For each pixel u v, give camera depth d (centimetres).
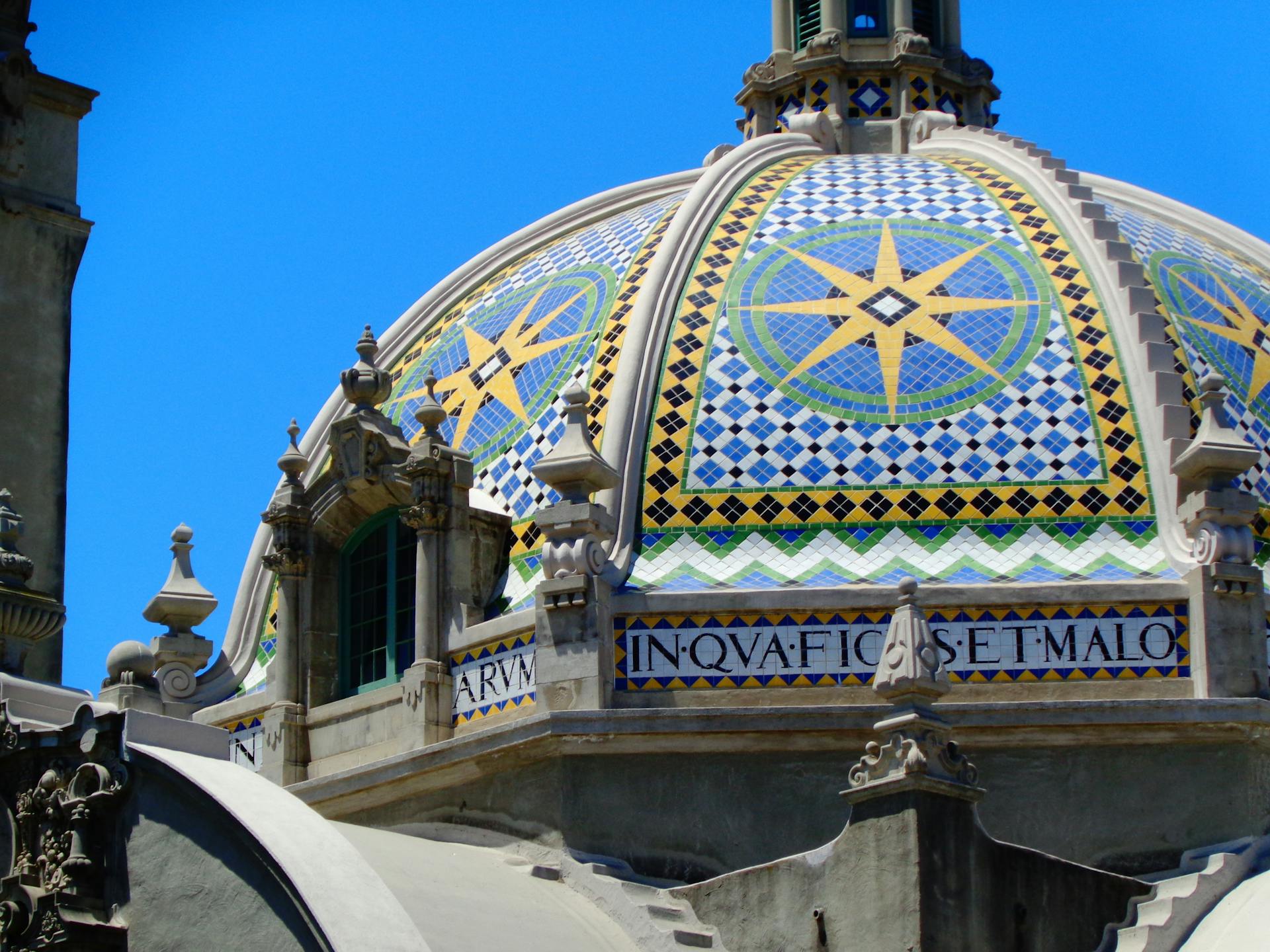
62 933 2569
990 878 2814
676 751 3130
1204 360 3600
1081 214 3709
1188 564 3241
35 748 2691
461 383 3800
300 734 3519
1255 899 2942
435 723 3344
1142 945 2867
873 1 4659
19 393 2908
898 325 3544
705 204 3806
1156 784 3100
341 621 3609
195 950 2541
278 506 3600
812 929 2842
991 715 3092
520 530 3500
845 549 3328
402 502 3531
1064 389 3456
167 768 2597
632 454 3422
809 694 3188
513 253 4134
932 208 3809
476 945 2706
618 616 3247
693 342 3550
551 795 3133
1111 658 3188
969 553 3312
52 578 2892
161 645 3762
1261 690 3148
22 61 2956
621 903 2972
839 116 4462
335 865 2502
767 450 3416
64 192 3000
